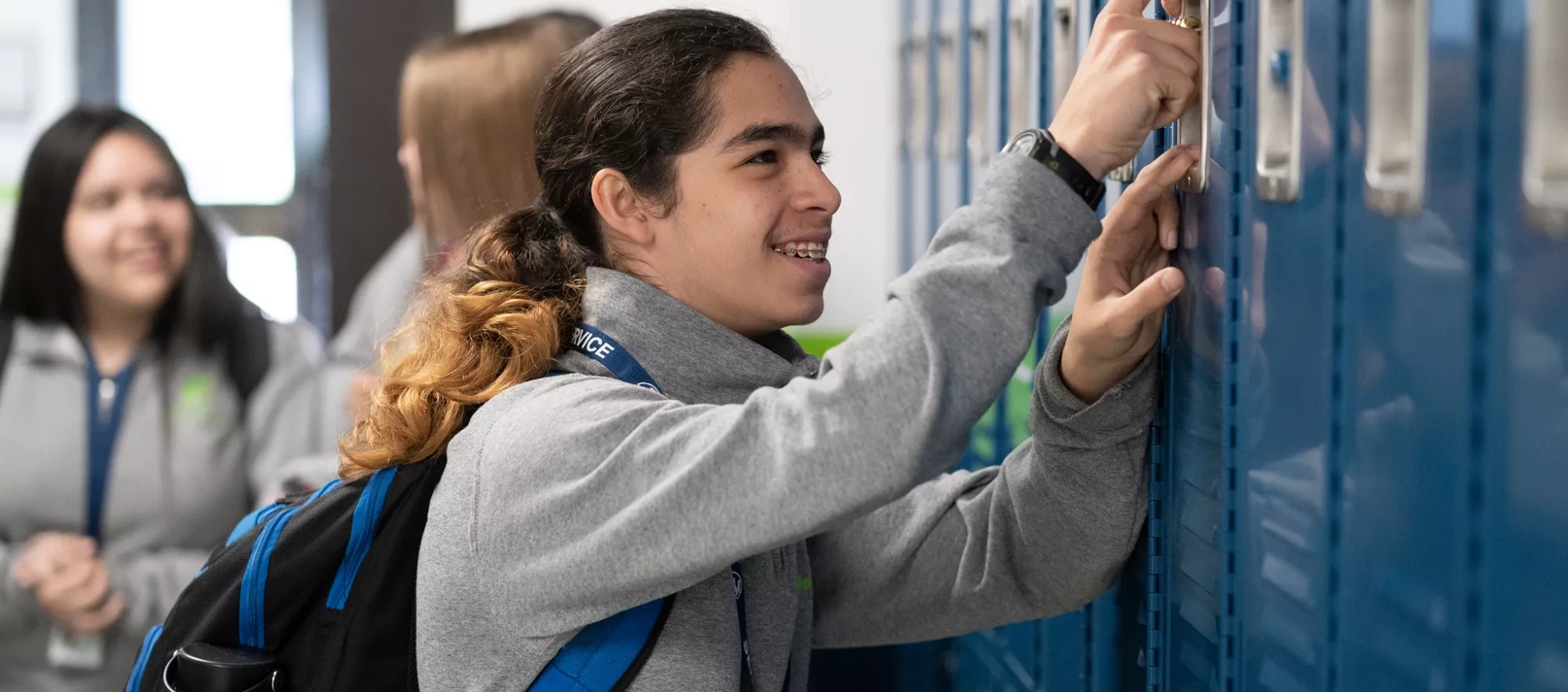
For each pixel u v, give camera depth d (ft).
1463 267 2.52
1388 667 2.85
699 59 4.03
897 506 4.69
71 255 9.20
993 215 3.33
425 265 8.02
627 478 3.47
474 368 4.04
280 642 4.00
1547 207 2.27
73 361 9.23
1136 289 3.68
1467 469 2.54
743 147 3.99
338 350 10.09
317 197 10.78
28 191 9.18
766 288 4.11
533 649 3.73
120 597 9.05
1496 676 2.48
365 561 3.94
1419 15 2.62
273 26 10.68
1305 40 3.09
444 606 3.78
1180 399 3.96
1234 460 3.56
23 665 8.98
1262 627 3.45
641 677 3.75
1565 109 2.23
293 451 9.70
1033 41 5.20
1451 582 2.60
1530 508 2.37
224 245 10.69
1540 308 2.31
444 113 8.06
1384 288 2.80
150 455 9.27
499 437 3.75
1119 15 3.51
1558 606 2.30
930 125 7.39
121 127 9.32
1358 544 2.95
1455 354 2.55
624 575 3.44
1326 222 3.02
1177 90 3.47
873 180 10.08
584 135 4.22
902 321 3.23
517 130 7.99
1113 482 4.07
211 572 4.09
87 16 10.50
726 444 3.32
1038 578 4.30
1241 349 3.51
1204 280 3.73
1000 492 4.37
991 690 6.31
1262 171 3.29
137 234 9.20
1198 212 3.76
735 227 4.03
